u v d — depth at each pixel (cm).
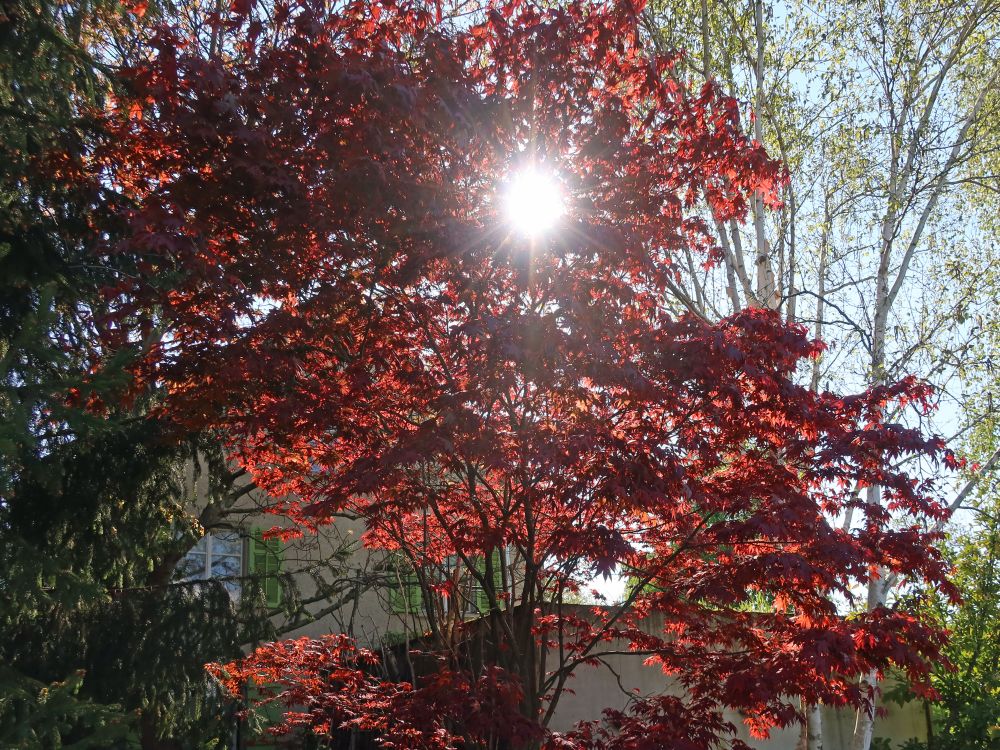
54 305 755
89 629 804
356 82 591
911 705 1362
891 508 688
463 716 613
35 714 441
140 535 838
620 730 705
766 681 578
